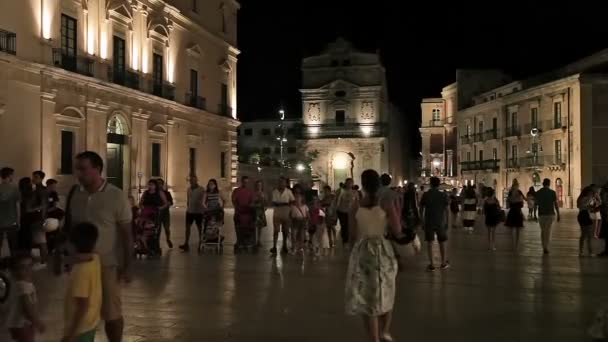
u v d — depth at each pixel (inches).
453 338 313.4
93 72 1192.8
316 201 681.0
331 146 2871.6
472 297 418.3
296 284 467.5
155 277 499.2
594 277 506.3
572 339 311.9
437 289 448.5
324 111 2888.8
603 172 2001.7
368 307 277.0
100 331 322.0
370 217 287.3
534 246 761.0
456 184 2834.6
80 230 222.4
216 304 392.2
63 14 1115.3
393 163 3179.1
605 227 649.6
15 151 996.6
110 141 1272.1
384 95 2967.5
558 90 2132.1
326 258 630.5
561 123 2116.1
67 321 219.6
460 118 2883.9
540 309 380.2
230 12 1904.5
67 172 1135.0
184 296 418.3
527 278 500.4
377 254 280.8
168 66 1505.9
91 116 1191.6
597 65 2102.6
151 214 636.1
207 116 1715.1
